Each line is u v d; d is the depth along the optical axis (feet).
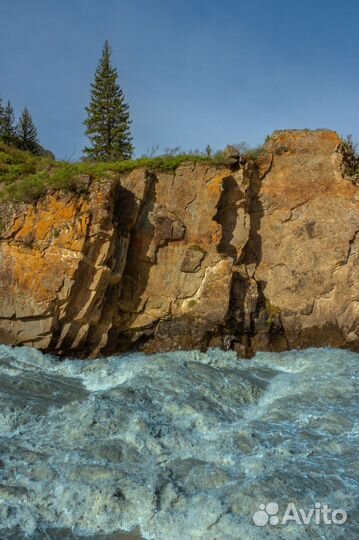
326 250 70.18
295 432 39.93
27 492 31.04
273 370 57.62
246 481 32.45
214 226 65.57
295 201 71.92
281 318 68.59
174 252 64.49
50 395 45.27
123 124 136.87
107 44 140.97
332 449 37.45
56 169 68.90
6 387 45.32
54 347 56.03
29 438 37.32
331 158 73.10
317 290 69.36
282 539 27.73
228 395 47.03
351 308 68.64
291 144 73.15
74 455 34.65
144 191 64.08
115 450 35.40
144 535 29.25
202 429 39.96
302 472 33.76
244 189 68.74
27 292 55.06
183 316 63.67
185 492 31.71
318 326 68.64
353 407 44.93
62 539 28.55
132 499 31.01
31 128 140.87
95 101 138.10
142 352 62.80
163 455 35.63
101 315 59.82
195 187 66.28
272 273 70.59
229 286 63.87
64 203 57.16
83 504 30.53
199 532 28.78
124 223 62.75
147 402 42.91
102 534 29.22
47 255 55.72
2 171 70.28
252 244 71.20
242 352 65.31
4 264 55.52
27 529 28.91
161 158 67.92
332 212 71.15
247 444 37.27
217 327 63.62
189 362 53.88
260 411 45.06
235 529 28.45
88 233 56.95
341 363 57.06
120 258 61.11
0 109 141.59
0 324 54.95
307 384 50.14
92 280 57.26
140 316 63.21
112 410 40.29
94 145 136.87
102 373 51.49
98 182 58.80
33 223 56.90
